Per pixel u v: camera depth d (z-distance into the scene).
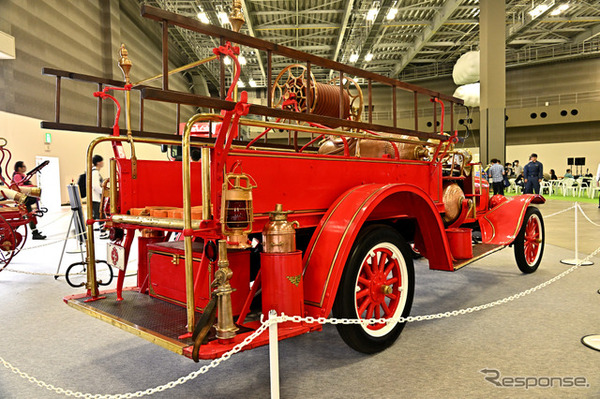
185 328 1.98
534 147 27.45
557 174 26.92
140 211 2.72
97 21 16.59
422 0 18.83
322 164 2.47
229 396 2.10
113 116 16.89
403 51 26.45
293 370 2.38
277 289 2.01
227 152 1.95
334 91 3.47
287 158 2.26
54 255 6.50
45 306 3.79
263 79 29.09
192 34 21.69
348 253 2.22
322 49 23.98
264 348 2.73
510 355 2.53
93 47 16.31
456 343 2.72
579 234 7.81
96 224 8.13
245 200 1.91
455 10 19.91
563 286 4.10
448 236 3.57
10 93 11.92
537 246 4.80
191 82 27.97
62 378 2.35
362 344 2.41
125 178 2.82
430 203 2.87
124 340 2.94
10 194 4.81
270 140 18.53
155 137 3.23
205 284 2.17
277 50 2.12
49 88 13.62
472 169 4.31
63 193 14.15
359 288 2.60
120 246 2.62
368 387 2.16
